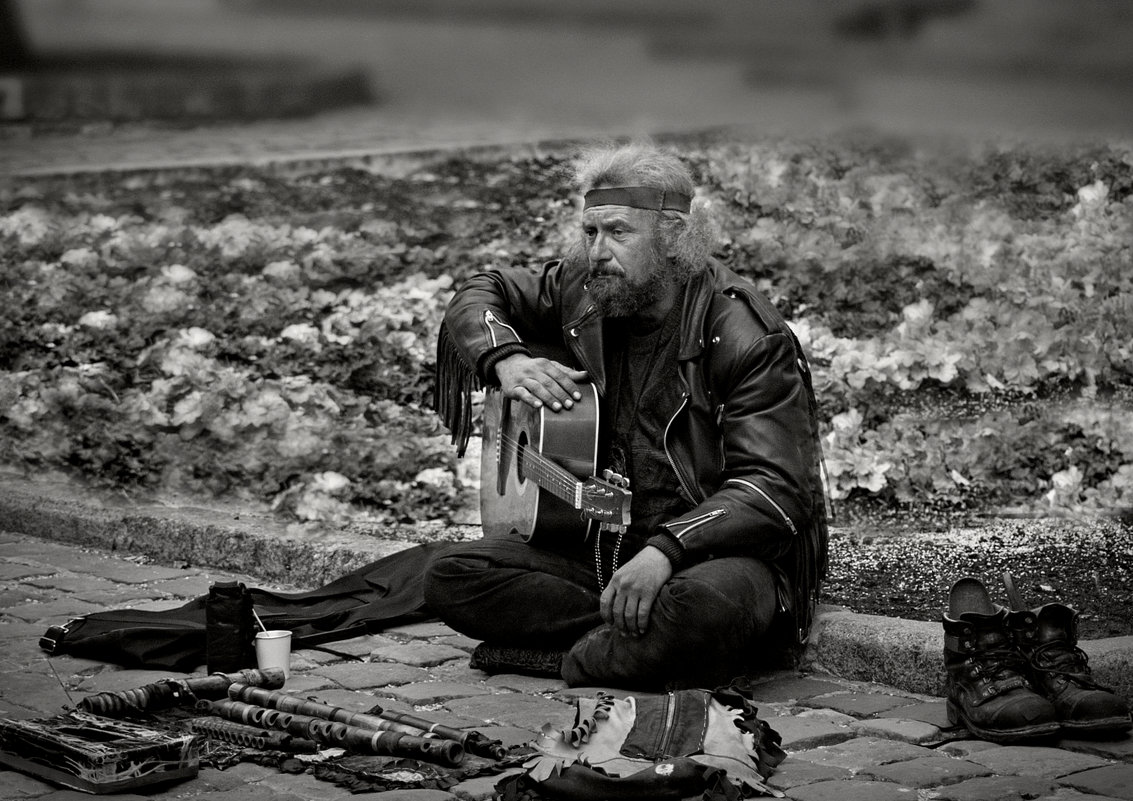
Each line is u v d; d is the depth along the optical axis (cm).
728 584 952
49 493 1619
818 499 1033
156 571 1427
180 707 947
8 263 2334
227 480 1625
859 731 902
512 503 1118
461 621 1056
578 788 744
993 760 828
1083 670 880
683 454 1033
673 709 828
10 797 767
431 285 2102
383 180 2741
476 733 837
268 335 2028
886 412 1681
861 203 2219
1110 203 2191
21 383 1872
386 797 758
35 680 1023
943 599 1172
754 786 768
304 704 905
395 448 1639
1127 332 1819
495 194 2619
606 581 1053
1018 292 1909
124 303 2141
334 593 1264
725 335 1016
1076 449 1578
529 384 1049
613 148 1068
